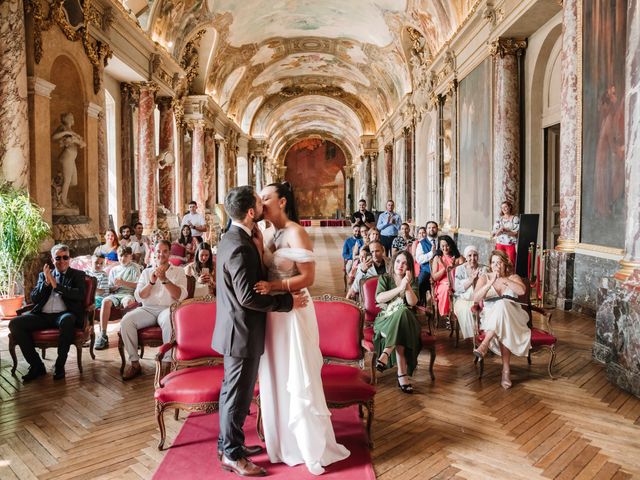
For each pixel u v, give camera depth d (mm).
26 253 7320
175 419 4414
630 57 4965
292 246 3547
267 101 33250
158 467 3547
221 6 17297
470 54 12523
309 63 27625
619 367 5086
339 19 21047
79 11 9531
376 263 6988
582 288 8016
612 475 3406
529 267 8586
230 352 3348
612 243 7180
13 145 7641
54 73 9359
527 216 8484
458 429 4184
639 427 4160
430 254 8547
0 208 7004
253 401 4066
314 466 3439
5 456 3727
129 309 6777
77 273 5852
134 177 14680
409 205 22266
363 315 4535
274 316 3600
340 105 34812
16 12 7645
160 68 14820
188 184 20625
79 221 9688
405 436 4066
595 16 7270
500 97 10539
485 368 5863
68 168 9477
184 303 4547
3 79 7566
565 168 8125
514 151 10508
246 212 3434
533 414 4465
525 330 5301
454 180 13844
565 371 5625
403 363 5199
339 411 4605
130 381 5453
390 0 17141
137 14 13516
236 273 3260
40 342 5500
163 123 16141
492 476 3420
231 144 27828
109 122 13375
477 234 12055
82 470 3516
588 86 7543
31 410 4625
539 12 9133
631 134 5012
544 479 3377
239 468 3410
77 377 5586
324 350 4477
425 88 17547
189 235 11992
